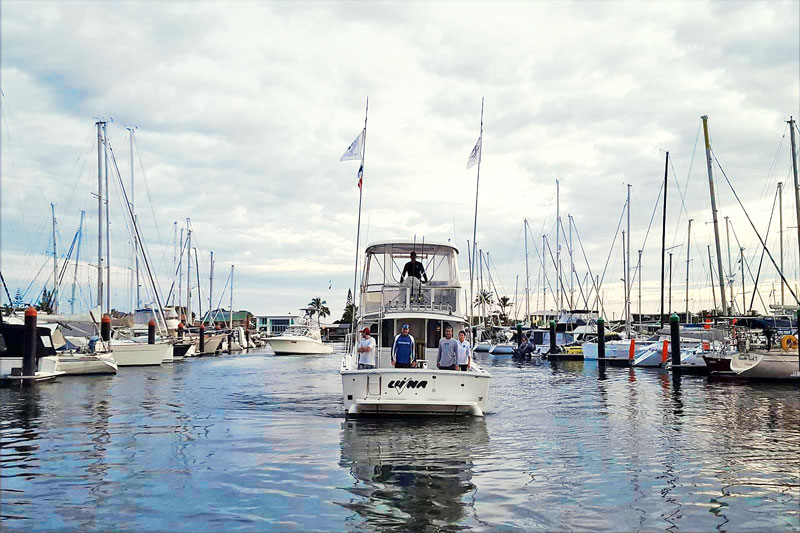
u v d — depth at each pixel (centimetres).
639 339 4891
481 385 1614
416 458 1166
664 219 4388
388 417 1669
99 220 3994
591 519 814
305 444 1299
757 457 1194
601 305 6366
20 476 1024
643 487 972
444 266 1975
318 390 2514
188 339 5778
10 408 1875
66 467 1089
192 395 2283
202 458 1162
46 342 2950
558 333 5944
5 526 778
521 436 1409
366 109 2045
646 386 2716
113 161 4481
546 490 950
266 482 988
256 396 2266
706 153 3650
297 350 6362
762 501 900
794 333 3062
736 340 3092
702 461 1155
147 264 5200
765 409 1912
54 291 4131
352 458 1163
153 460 1146
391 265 1994
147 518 809
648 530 777
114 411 1823
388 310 1822
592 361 4738
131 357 4016
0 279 2727
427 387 1580
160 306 5294
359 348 1686
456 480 1007
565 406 1998
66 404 1973
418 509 850
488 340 7125
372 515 823
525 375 3456
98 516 817
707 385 2736
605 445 1308
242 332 8131
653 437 1409
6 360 2625
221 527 775
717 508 864
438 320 1845
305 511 838
